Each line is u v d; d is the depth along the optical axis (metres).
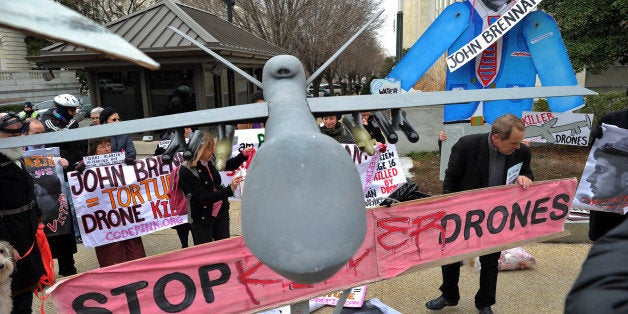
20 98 29.58
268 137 1.38
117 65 9.37
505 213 3.70
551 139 5.73
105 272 2.88
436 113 9.63
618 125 3.59
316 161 1.10
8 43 34.12
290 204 1.05
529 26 5.70
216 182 4.18
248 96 13.41
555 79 5.77
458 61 5.48
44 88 31.72
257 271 3.11
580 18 10.15
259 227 1.07
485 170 3.65
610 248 0.84
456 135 5.77
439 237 3.57
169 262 2.98
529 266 4.78
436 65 11.11
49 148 4.61
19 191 3.50
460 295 4.31
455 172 3.77
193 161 3.78
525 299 4.22
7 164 3.43
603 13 9.91
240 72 2.36
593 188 3.68
